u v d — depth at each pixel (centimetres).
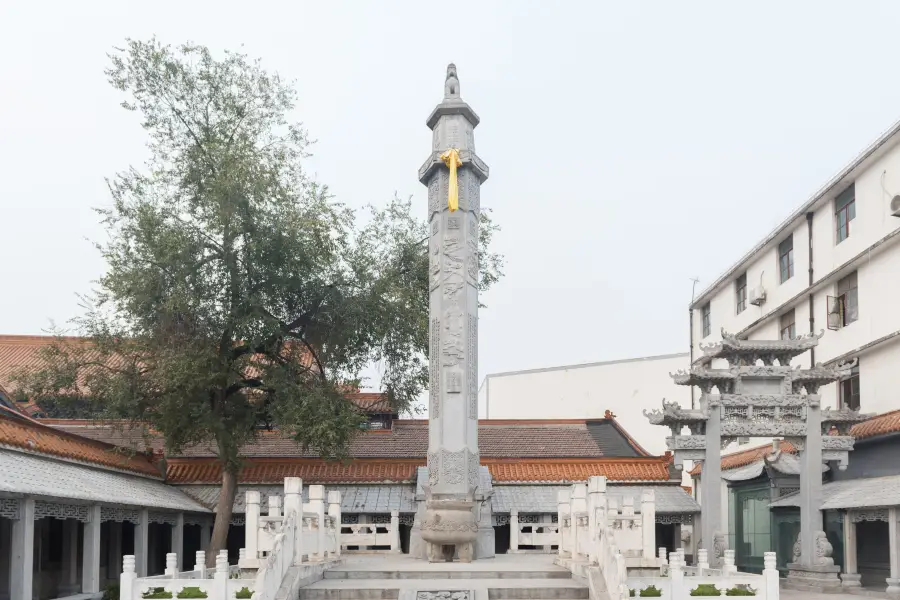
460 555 2264
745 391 2722
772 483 3039
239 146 2847
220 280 2806
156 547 3155
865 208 2861
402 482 3216
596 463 3369
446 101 2458
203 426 2783
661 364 5509
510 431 3834
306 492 3194
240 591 1644
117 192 2836
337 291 2952
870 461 2745
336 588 1769
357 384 2989
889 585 2273
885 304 2736
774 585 1639
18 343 3972
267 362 3281
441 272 2400
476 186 2506
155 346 2777
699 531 3161
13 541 1897
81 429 3375
